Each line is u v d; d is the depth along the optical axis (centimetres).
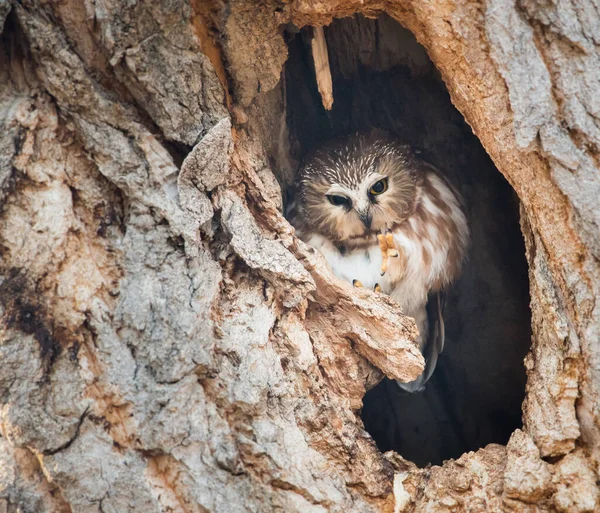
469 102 631
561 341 582
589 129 583
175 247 582
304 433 585
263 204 671
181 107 607
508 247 966
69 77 578
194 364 552
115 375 547
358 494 584
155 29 596
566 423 565
